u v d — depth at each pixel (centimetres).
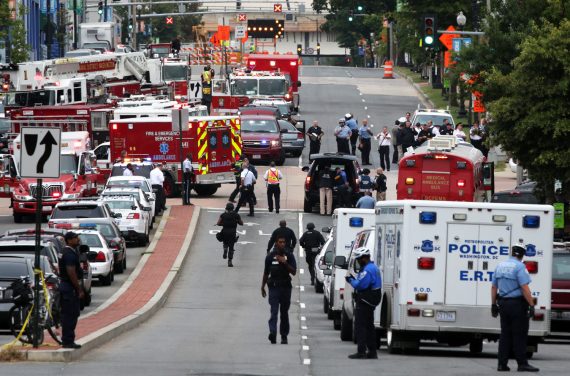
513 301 6091
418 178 12731
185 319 9488
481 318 6788
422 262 6775
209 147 16938
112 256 11456
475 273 6788
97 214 12394
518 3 13325
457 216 6781
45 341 7094
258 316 9725
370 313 6675
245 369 6178
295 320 9512
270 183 15738
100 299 10338
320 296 11225
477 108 17288
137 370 6041
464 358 6906
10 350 6391
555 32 10500
